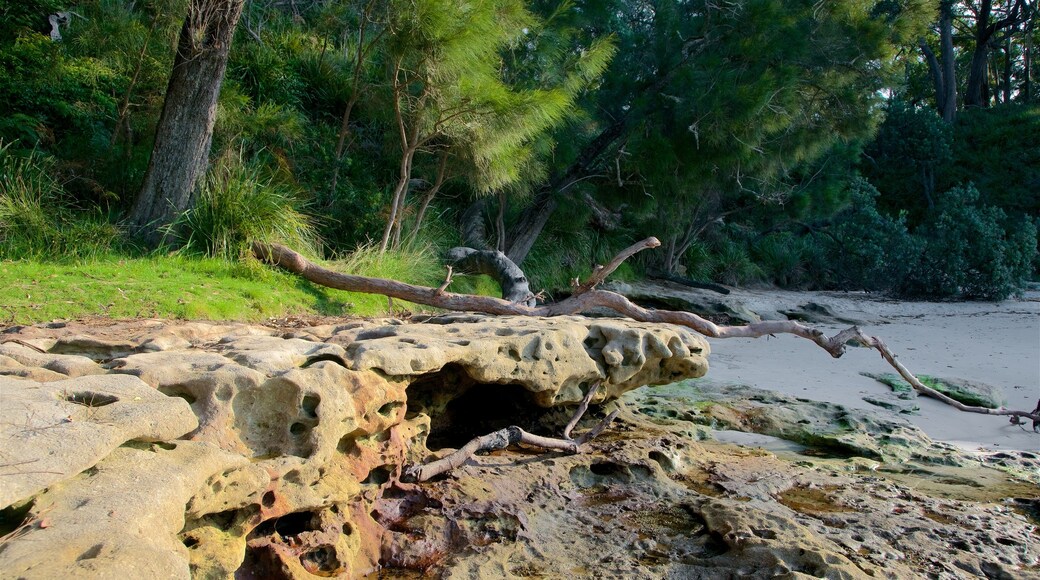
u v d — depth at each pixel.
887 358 6.57
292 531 3.34
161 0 10.63
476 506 3.93
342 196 10.83
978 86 29.94
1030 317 13.54
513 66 11.24
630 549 3.75
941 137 23.23
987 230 16.59
